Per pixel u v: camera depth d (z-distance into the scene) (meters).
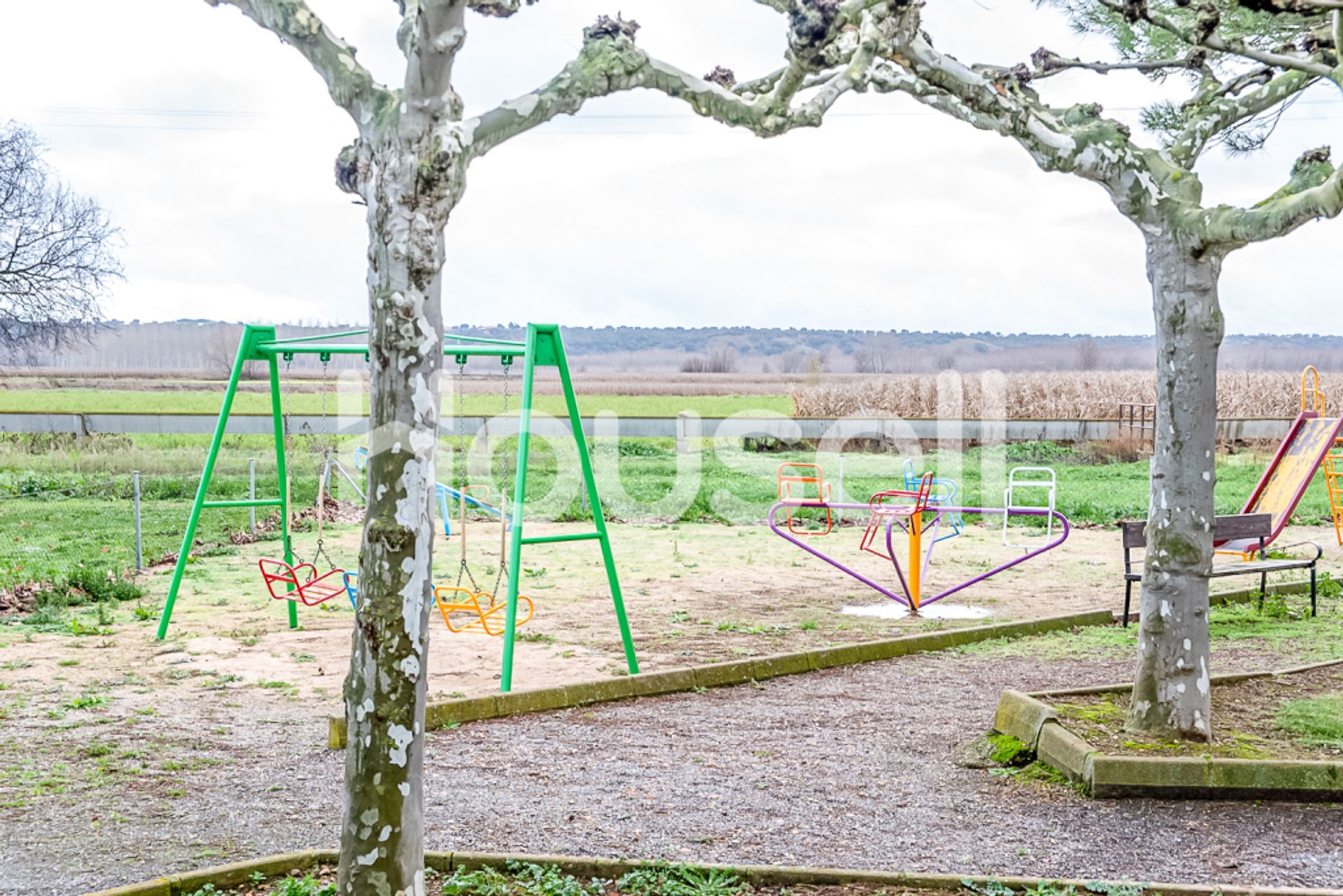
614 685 7.34
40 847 4.52
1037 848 4.55
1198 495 5.60
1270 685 7.02
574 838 4.63
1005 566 10.98
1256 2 4.24
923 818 4.94
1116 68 5.54
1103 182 5.61
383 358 3.30
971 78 5.25
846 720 6.77
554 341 7.82
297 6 3.36
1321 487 21.55
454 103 3.45
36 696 7.26
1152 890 4.03
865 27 4.62
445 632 9.71
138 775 5.59
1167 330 5.62
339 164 3.53
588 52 3.76
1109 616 10.29
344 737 6.17
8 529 15.32
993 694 7.47
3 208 32.56
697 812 5.00
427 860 4.24
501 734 6.45
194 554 13.75
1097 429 29.08
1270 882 4.20
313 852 4.26
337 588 11.22
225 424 9.44
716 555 14.88
